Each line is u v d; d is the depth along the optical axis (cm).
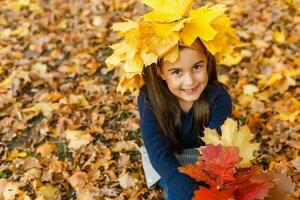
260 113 286
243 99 296
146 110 208
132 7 409
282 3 386
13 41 380
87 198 243
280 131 271
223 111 211
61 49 366
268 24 364
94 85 322
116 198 242
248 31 358
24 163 265
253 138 269
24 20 405
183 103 207
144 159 243
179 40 177
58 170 260
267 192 156
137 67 179
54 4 425
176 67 186
